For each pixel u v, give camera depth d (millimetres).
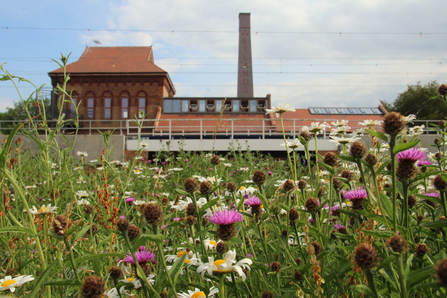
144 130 32844
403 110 42375
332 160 2615
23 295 2062
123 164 6645
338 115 30547
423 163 2443
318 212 2404
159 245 1646
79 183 4820
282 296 2084
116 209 2549
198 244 2395
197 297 1800
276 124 27328
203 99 32312
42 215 2262
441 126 3893
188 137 24625
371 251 1360
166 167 9328
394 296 1490
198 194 2477
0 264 2752
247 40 47406
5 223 2953
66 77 3318
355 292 1854
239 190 3455
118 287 1838
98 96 34250
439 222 1487
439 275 1108
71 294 2287
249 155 9148
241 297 2277
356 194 2086
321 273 2051
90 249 2527
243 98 31578
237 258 2197
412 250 1868
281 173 7551
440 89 3289
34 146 9508
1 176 2658
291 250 2492
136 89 34250
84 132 33781
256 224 2477
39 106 2902
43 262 1874
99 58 38438
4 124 34344
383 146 2801
